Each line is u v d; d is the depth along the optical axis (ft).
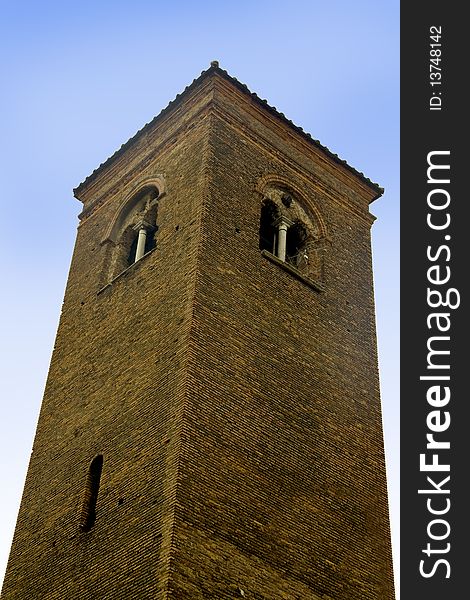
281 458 82.64
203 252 89.30
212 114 102.42
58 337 104.78
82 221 116.98
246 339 87.25
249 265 93.40
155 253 96.53
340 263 106.32
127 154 114.52
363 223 114.32
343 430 91.25
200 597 68.49
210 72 105.70
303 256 105.29
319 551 80.33
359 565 82.99
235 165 100.73
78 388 95.40
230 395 81.87
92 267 107.96
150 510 73.97
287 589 75.31
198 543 71.05
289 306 94.89
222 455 77.61
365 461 91.30
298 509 81.05
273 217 103.91
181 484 73.00
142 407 83.30
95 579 75.46
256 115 107.65
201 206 93.09
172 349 83.87
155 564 69.72
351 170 115.96
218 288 88.12
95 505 82.33
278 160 107.04
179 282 89.10
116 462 82.43
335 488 86.07
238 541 74.13
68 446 90.94
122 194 111.75
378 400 98.22
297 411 87.51
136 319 92.89
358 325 102.22
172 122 108.88
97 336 97.91
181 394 78.64
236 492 76.64
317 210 108.58
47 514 87.51
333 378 94.27
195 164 99.60
